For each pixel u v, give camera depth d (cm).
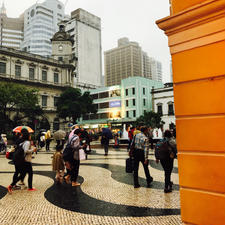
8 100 2967
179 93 285
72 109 3706
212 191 250
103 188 569
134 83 5025
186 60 279
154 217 369
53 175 762
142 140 565
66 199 483
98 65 11838
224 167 243
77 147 601
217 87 254
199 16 265
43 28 10938
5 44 13150
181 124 281
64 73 4662
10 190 539
